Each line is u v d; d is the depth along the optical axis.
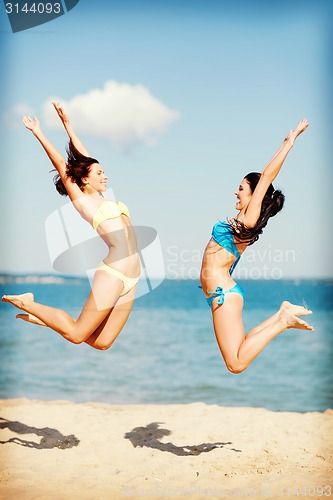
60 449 5.55
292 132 4.74
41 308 4.75
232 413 7.14
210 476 4.80
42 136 4.91
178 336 21.44
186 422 6.62
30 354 16.95
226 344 4.68
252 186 4.92
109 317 4.89
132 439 5.92
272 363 15.81
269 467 5.06
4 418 6.63
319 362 15.80
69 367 14.90
